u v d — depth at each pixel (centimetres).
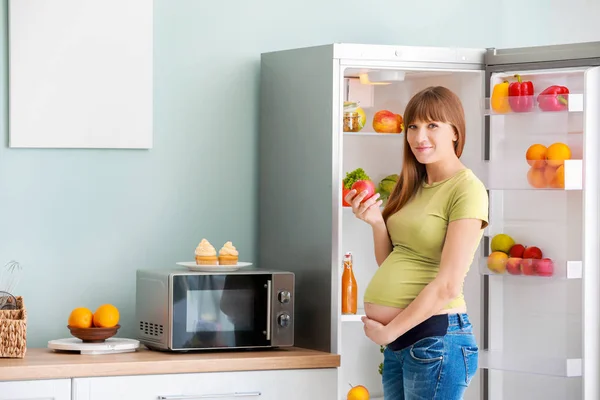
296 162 365
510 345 374
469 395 380
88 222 363
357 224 394
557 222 363
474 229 284
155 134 373
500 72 366
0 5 351
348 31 403
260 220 389
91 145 361
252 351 339
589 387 352
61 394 302
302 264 361
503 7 429
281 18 392
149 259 372
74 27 358
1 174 352
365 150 396
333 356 334
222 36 383
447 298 282
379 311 297
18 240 354
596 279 352
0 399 296
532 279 364
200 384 318
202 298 328
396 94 396
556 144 349
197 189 380
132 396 310
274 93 378
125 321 368
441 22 418
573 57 352
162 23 374
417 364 287
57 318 359
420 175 307
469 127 373
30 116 353
